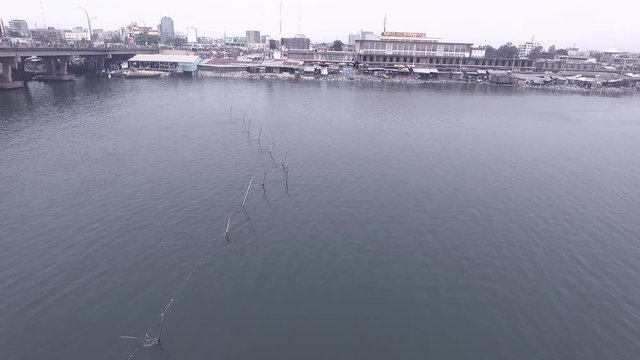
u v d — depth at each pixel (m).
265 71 198.00
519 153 76.94
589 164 72.12
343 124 95.88
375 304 33.69
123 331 30.19
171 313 32.03
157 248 40.38
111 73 179.12
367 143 79.12
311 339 29.95
